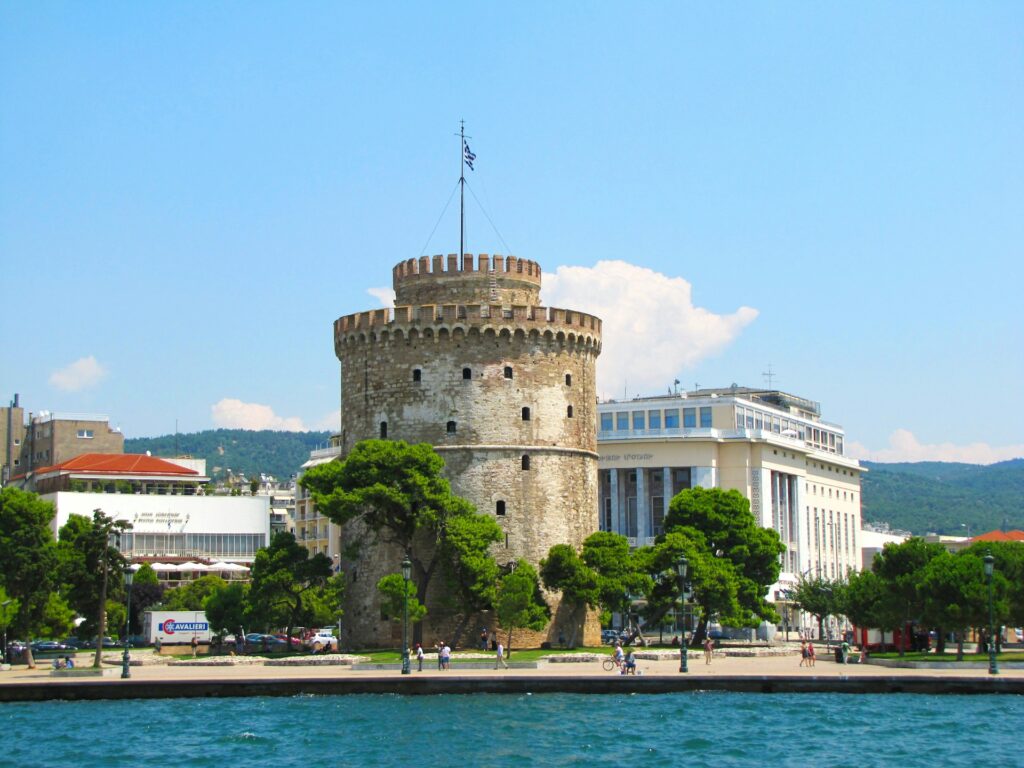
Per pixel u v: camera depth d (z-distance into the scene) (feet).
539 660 336.08
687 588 383.24
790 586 640.17
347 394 414.00
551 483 400.26
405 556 374.22
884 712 250.78
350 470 367.86
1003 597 334.44
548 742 220.23
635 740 221.87
